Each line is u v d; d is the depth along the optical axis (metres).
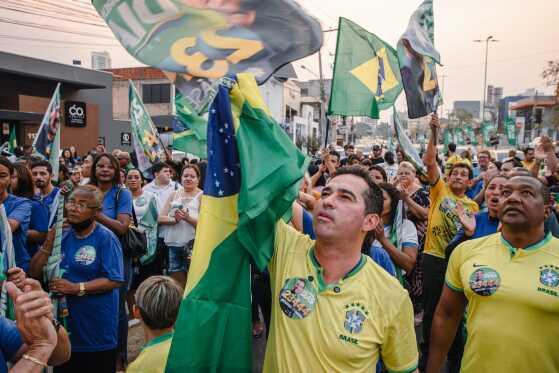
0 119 26.03
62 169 7.62
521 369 2.55
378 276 2.11
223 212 2.12
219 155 2.12
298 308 2.05
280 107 30.17
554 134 33.88
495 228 4.12
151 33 2.23
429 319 4.97
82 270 3.52
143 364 2.43
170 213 5.96
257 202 2.01
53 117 5.29
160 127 34.25
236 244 2.12
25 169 4.79
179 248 5.96
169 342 2.48
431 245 5.14
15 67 25.70
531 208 2.65
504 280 2.64
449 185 5.29
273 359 2.05
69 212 3.52
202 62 2.20
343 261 2.11
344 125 28.44
